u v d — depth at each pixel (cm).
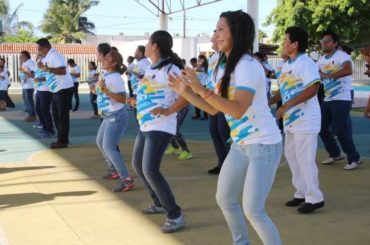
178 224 495
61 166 807
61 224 518
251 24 346
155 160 478
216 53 614
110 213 554
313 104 538
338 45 777
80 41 5625
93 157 887
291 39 536
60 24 5541
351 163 784
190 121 1504
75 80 1780
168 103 481
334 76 756
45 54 956
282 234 488
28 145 1031
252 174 351
